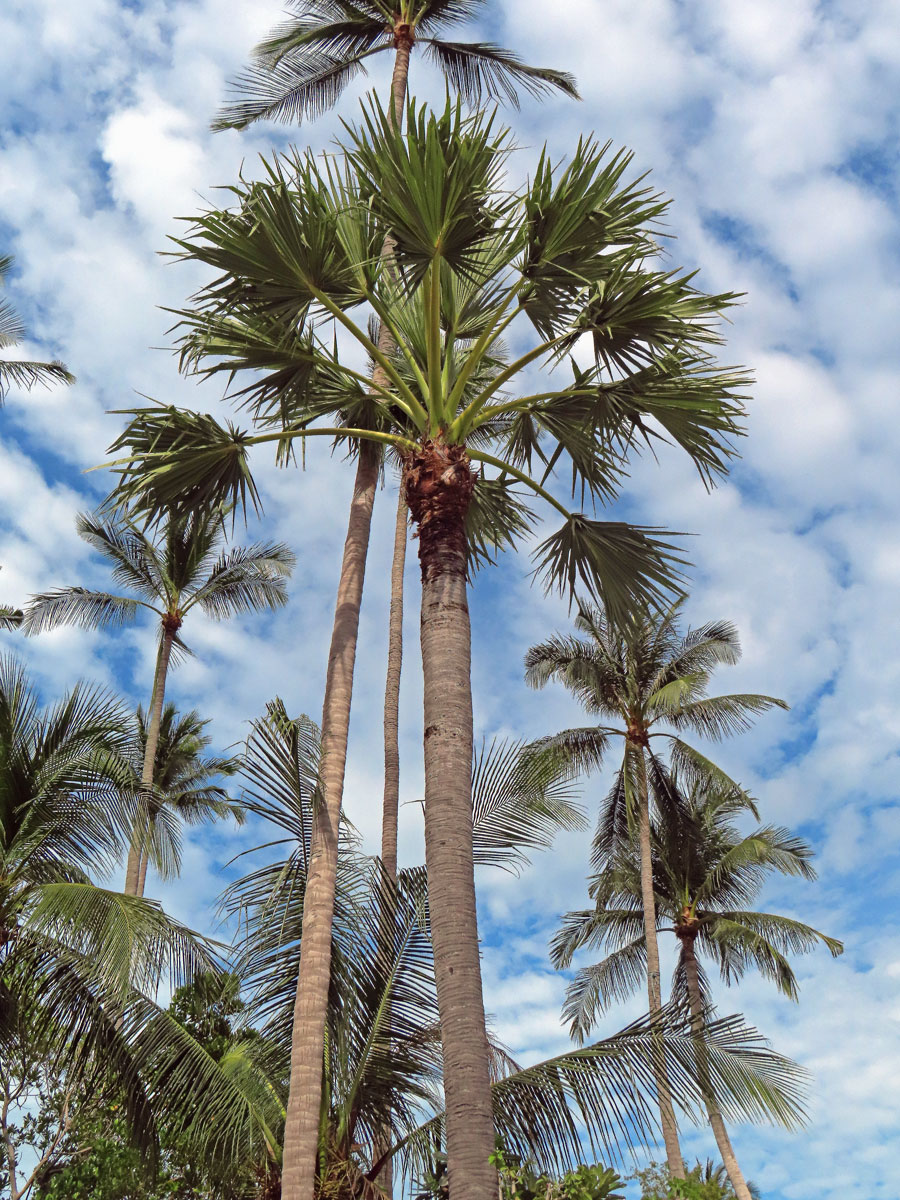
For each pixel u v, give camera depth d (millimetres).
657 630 22703
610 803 23016
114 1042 9594
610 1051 7699
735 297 8000
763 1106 7285
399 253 7750
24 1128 14188
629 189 7680
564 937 23047
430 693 7465
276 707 8234
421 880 9766
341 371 8633
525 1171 7547
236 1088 9102
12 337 20828
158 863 16641
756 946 22016
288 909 8828
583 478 9391
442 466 8109
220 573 23312
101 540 22609
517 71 16812
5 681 12000
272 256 7801
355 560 9836
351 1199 8266
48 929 9500
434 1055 9023
